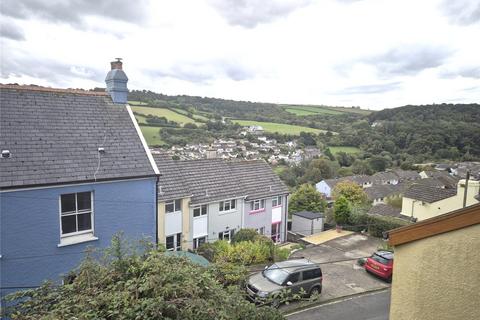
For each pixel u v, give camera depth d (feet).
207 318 14.66
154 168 37.42
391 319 15.25
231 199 76.07
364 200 136.15
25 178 29.89
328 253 66.80
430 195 91.30
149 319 14.07
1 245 28.94
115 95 41.14
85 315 14.26
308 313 39.01
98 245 33.78
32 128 33.60
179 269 16.75
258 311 17.11
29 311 16.34
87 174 33.06
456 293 12.58
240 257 49.70
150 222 37.47
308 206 120.98
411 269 14.28
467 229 12.19
